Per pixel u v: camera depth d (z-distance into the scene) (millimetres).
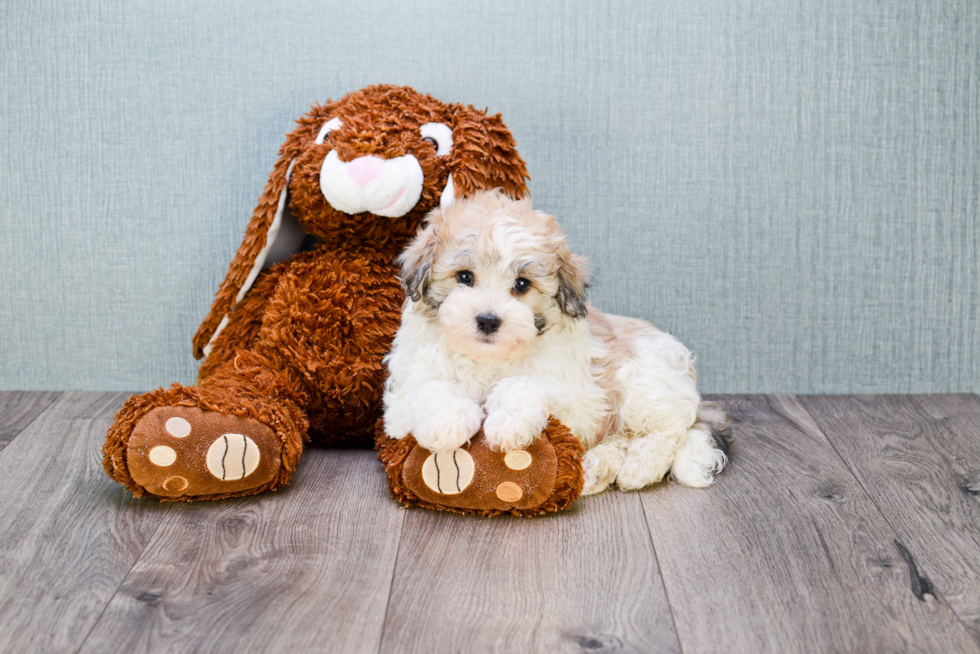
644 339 1841
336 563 1406
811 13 2162
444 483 1560
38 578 1348
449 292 1576
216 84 2170
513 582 1355
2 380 2320
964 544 1495
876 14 2166
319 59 2168
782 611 1281
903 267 2289
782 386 2336
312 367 1808
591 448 1737
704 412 1921
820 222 2260
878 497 1691
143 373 2322
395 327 1862
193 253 2256
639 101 2189
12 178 2211
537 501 1557
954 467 1848
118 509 1599
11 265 2258
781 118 2207
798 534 1527
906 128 2221
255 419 1642
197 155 2203
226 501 1642
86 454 1874
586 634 1218
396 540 1491
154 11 2131
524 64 2172
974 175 2248
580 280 1628
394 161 1778
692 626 1240
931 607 1293
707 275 2279
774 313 2305
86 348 2309
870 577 1380
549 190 2232
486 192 1746
